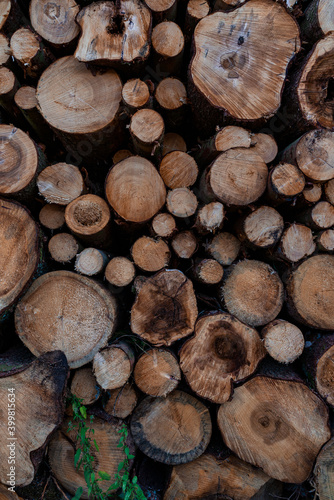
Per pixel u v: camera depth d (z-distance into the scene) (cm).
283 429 201
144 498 182
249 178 202
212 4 249
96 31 204
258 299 205
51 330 200
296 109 217
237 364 197
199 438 205
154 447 204
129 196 203
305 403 200
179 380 196
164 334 191
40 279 201
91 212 200
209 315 197
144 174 204
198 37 213
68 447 204
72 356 196
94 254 200
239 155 202
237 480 207
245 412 204
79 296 201
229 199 201
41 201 219
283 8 212
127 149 245
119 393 199
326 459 201
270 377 201
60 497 203
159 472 232
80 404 194
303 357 216
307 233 206
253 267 209
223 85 209
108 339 196
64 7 218
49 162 241
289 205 216
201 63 211
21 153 205
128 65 207
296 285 207
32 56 211
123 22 204
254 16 212
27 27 225
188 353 195
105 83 213
